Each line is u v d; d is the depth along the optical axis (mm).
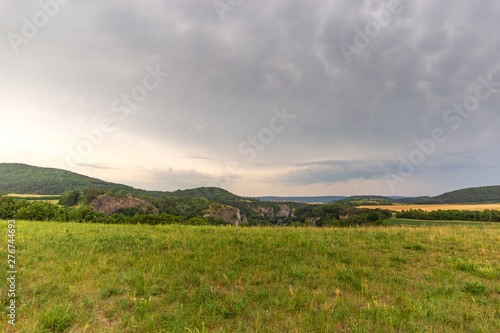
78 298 4660
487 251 8945
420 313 4422
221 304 4625
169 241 9852
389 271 6879
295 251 8656
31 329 3578
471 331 3980
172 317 4078
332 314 4371
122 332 3713
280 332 3818
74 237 9727
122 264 6652
